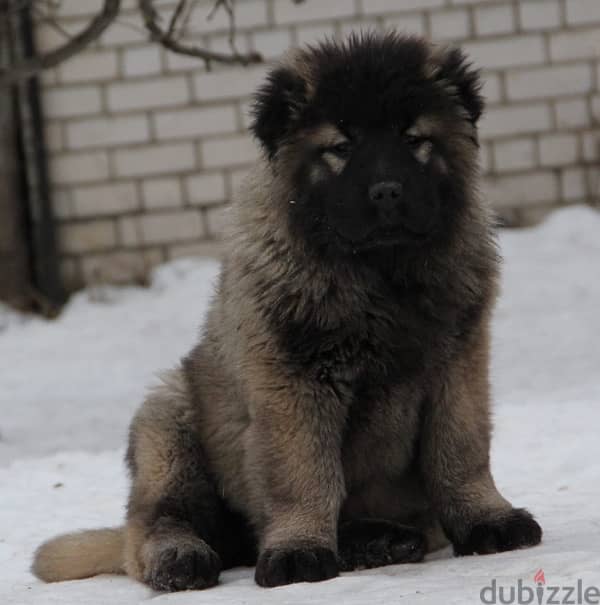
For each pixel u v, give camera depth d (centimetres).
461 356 1071
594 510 1209
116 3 1775
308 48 1117
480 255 1086
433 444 1080
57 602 1009
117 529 1169
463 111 1096
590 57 2792
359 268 1046
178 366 1188
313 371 1041
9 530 1334
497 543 1046
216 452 1120
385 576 991
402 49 1077
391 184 1015
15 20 2691
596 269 2623
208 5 2742
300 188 1062
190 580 1030
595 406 1712
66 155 2806
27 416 2030
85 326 2617
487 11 2777
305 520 1033
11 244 2792
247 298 1060
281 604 924
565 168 2822
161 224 2819
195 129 2792
